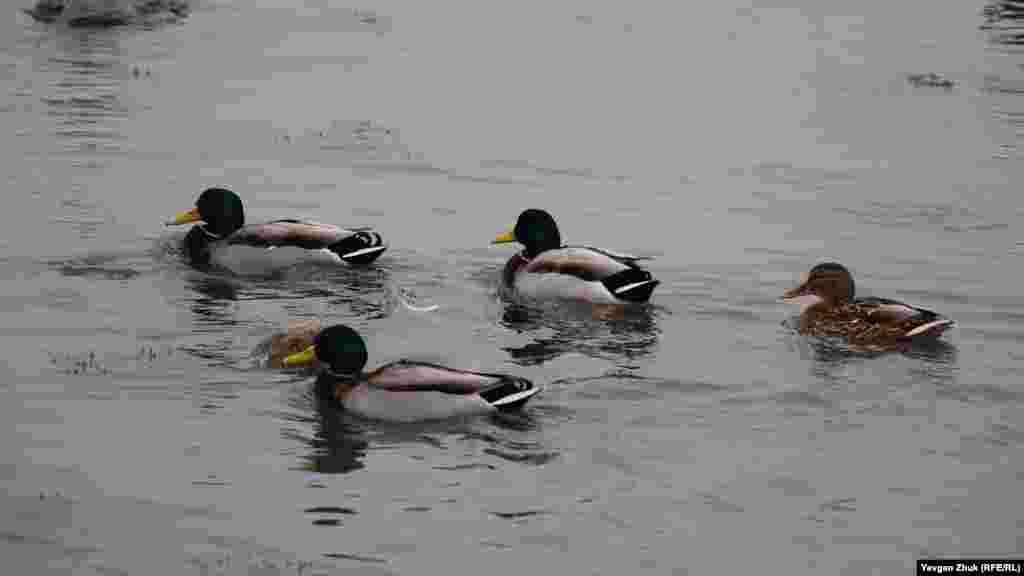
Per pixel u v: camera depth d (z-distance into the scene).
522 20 44.56
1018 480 12.66
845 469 12.83
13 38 38.97
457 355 15.93
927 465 12.97
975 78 36.81
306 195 24.14
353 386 14.13
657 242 21.89
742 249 21.55
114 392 14.26
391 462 12.72
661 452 13.13
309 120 30.22
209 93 32.66
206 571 10.50
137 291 18.08
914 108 33.12
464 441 13.26
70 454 12.64
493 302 18.28
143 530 11.17
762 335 17.02
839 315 16.92
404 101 32.59
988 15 47.28
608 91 34.41
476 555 10.90
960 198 25.30
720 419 14.04
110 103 31.00
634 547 11.12
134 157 26.20
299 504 11.75
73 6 41.56
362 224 22.42
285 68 36.12
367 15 45.06
